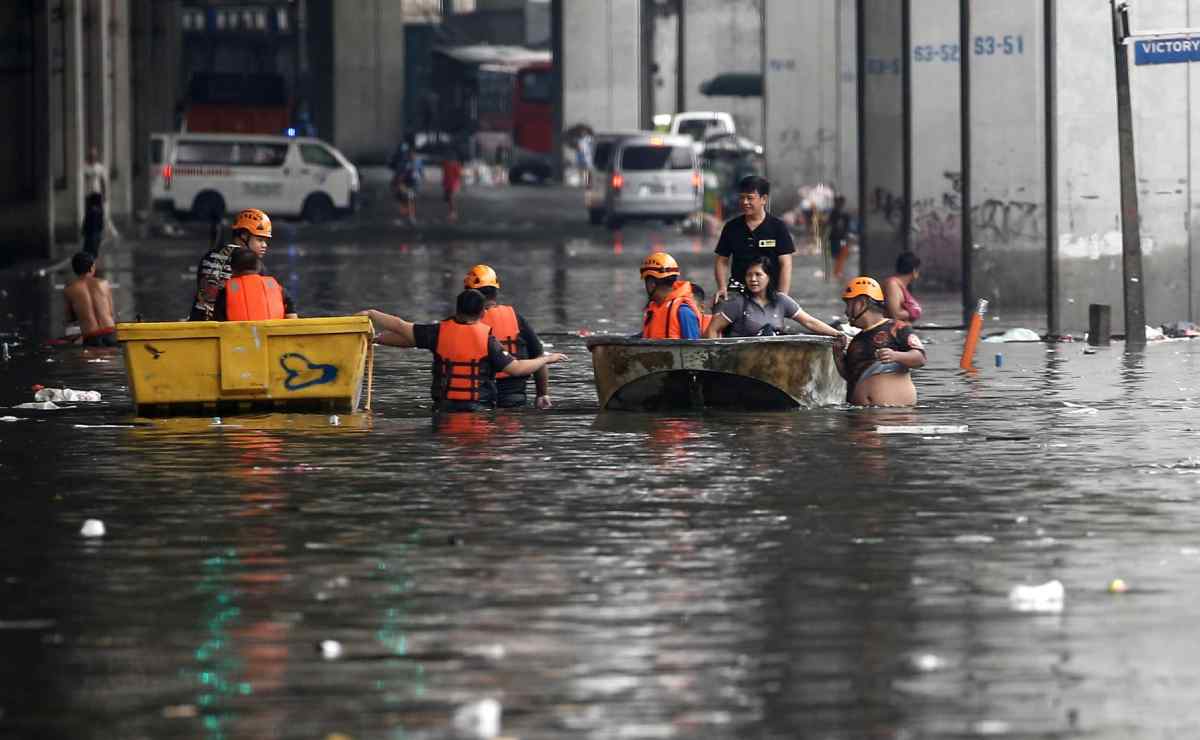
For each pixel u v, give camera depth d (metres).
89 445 41.22
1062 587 26.28
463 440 41.66
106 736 20.12
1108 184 70.94
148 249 131.12
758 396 46.53
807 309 84.44
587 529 31.03
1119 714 20.75
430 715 20.75
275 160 167.50
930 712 20.84
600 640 23.80
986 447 40.25
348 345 46.75
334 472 37.12
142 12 178.88
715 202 161.12
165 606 25.72
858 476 36.38
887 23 104.00
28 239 116.50
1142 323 66.12
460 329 47.00
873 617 24.97
